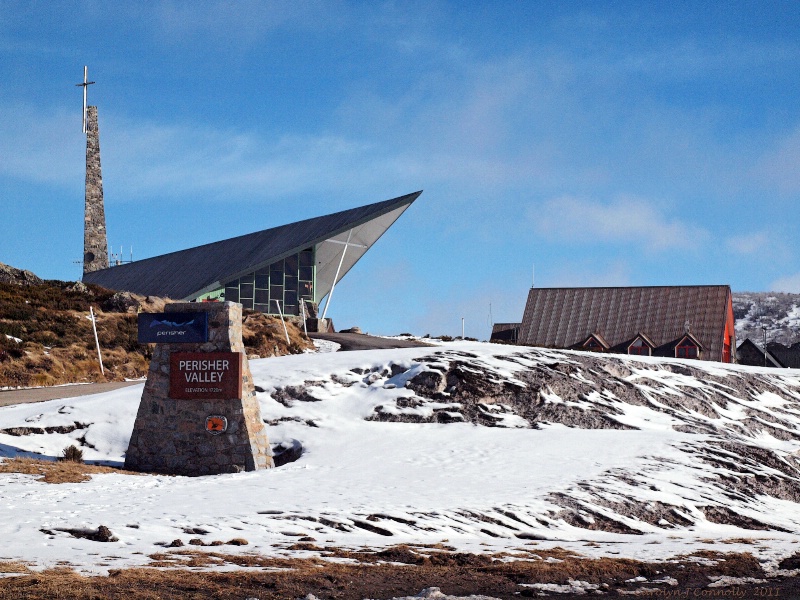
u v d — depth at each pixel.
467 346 39.38
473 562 14.02
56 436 28.73
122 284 87.50
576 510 19.95
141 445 26.33
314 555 13.90
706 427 32.97
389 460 25.33
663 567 14.03
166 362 26.62
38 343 45.94
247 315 60.31
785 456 28.34
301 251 70.56
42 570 11.71
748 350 98.94
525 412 31.48
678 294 80.69
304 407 31.36
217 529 15.67
